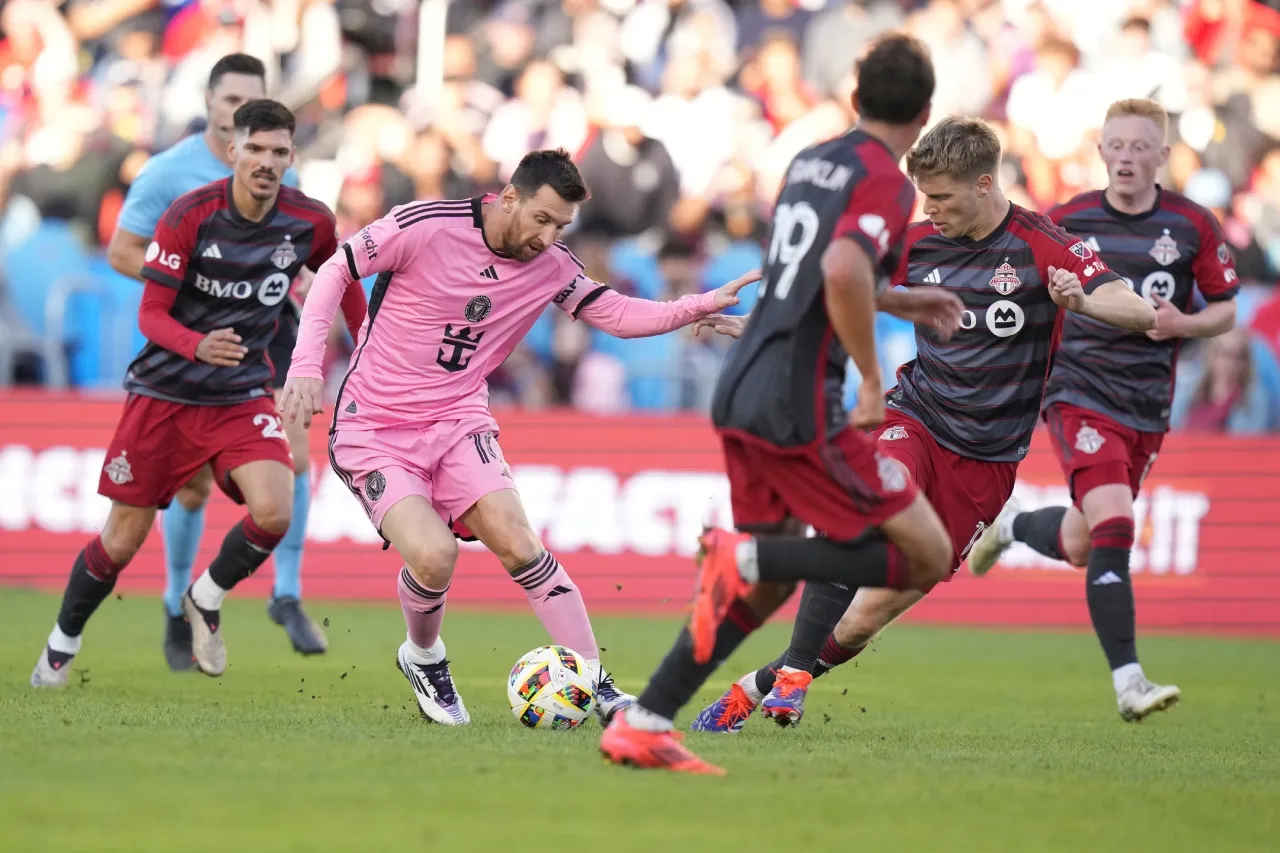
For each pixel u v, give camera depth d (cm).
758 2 5562
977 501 2142
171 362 2262
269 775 1433
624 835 1218
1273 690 3023
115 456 2292
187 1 5353
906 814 1353
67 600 2333
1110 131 2408
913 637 3916
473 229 1898
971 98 5366
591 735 1825
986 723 2309
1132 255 2433
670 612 4259
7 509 4197
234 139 2186
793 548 1469
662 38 5488
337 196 5075
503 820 1258
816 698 2611
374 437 1939
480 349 1956
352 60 5422
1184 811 1437
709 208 5172
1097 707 2620
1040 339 2081
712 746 1788
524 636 3541
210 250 2208
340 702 2248
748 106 5316
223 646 2375
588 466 4269
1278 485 4297
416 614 1922
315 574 4234
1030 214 2067
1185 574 4275
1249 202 5344
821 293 1452
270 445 2320
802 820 1305
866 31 5431
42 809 1247
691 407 4784
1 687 2322
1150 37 5491
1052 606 4288
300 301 2702
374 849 1139
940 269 2086
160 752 1556
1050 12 5497
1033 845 1248
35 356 4762
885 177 1442
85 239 4997
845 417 1498
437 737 1753
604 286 1983
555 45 5469
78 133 5128
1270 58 5494
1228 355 4678
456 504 1950
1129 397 2341
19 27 5250
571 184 1855
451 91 5344
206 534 4138
